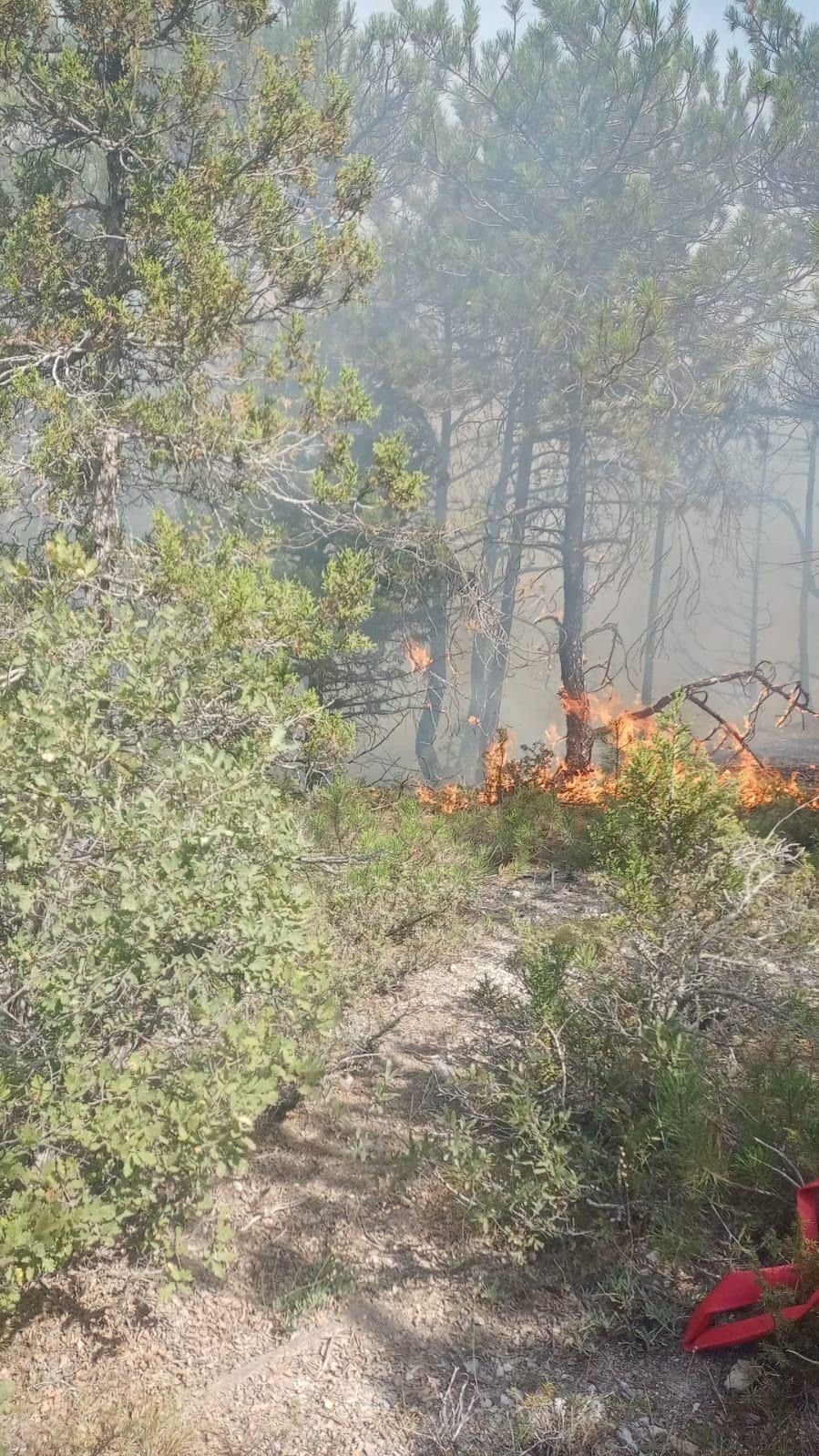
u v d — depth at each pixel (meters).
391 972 5.79
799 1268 3.13
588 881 7.91
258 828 3.72
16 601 5.58
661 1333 3.38
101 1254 3.53
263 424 9.35
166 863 3.35
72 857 3.51
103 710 3.79
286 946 3.70
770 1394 3.04
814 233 16.31
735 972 4.58
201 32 9.59
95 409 8.66
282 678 6.41
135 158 8.98
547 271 17.39
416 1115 4.58
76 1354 3.30
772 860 4.88
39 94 8.72
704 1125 3.59
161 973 3.51
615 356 14.92
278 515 15.21
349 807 7.40
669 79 17.78
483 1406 3.14
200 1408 3.12
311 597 7.45
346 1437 3.02
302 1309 3.48
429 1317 3.50
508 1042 4.82
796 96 17.64
